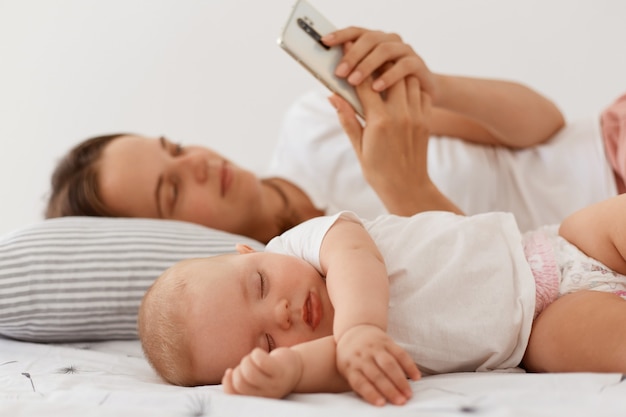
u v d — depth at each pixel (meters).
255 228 1.60
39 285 1.19
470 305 0.90
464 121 1.61
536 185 1.54
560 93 2.03
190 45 2.12
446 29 2.04
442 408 0.68
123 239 1.26
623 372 0.82
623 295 0.95
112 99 2.14
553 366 0.89
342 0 2.06
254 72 2.12
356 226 0.95
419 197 1.24
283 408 0.68
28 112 2.14
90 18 2.13
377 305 0.81
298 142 1.77
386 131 1.18
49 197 1.67
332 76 1.17
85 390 0.84
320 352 0.79
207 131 2.14
